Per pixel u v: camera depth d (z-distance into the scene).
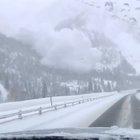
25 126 18.72
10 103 30.14
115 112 27.55
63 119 22.31
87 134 5.98
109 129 6.66
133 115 24.47
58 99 44.38
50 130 6.81
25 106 33.47
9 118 22.36
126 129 6.54
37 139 5.98
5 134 6.32
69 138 5.91
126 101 47.31
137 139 5.55
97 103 44.22
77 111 29.42
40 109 26.03
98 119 21.84
